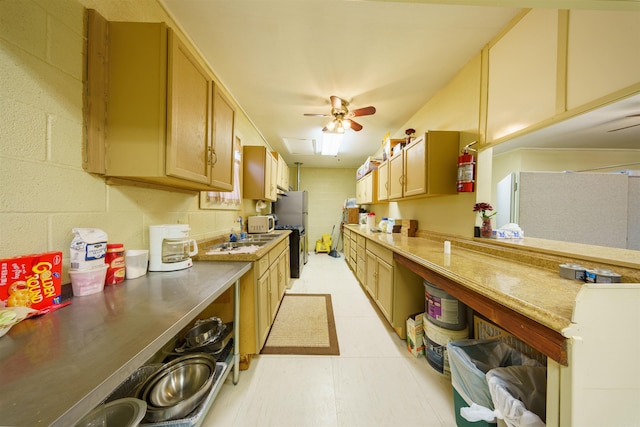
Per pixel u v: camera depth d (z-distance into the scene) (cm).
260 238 275
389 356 174
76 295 90
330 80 221
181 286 105
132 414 83
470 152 190
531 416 76
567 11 122
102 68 100
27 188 78
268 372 156
